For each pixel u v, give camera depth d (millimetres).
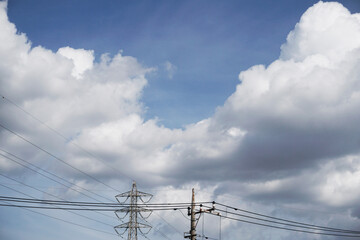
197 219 52156
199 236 51531
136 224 71312
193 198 53062
